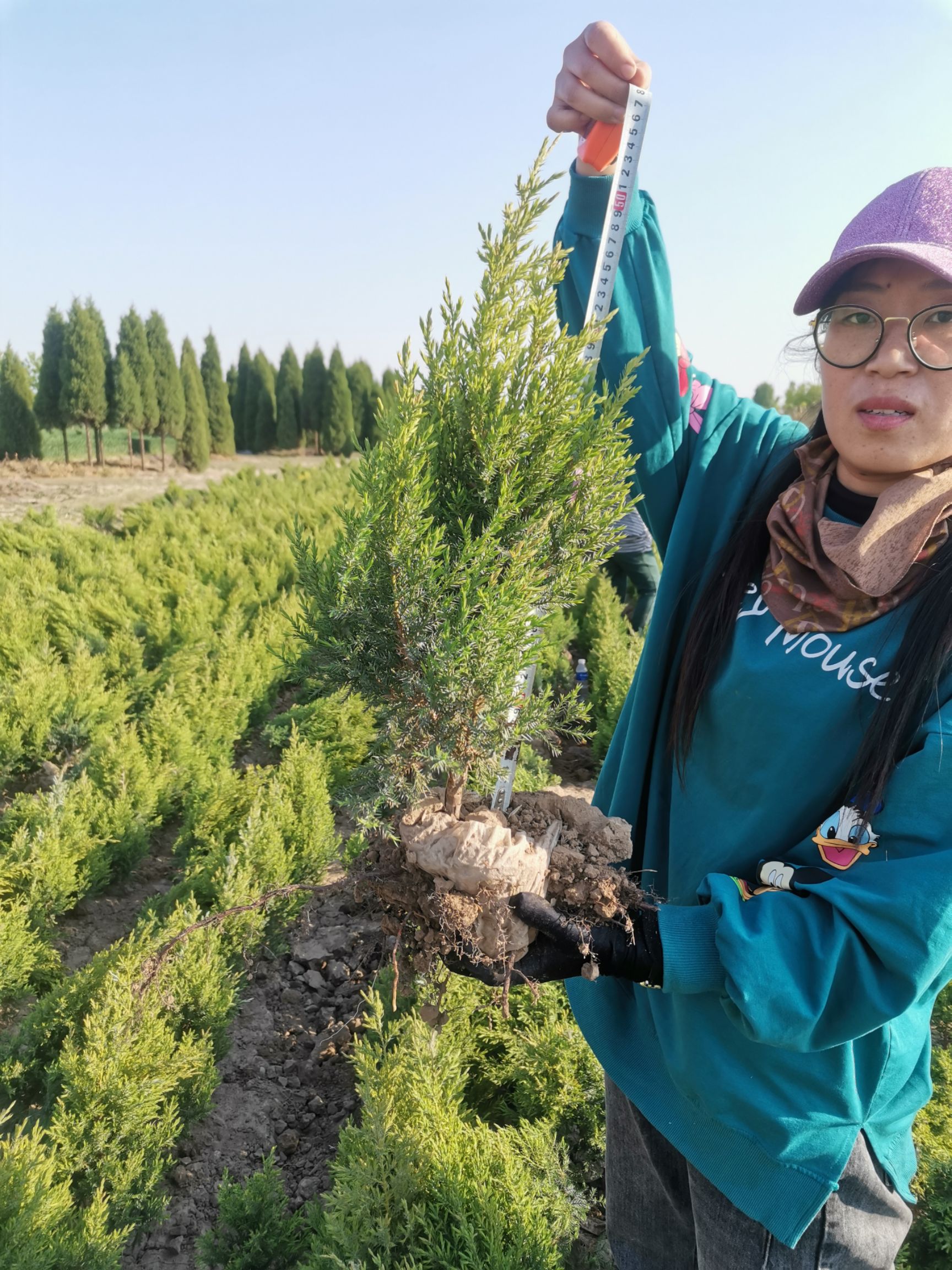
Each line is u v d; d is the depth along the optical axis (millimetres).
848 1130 1338
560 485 1247
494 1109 3154
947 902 1101
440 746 1206
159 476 31781
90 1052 3180
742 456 1753
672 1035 1485
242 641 8031
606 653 6992
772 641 1388
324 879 4984
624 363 1717
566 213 1754
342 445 40906
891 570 1254
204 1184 3242
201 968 3682
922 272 1215
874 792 1211
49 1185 2744
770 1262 1400
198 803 5277
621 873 1294
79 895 4730
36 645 8398
